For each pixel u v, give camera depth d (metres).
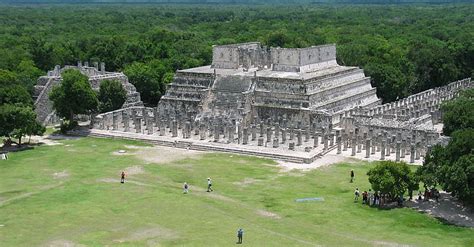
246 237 74.19
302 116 139.88
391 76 182.25
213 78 153.62
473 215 84.06
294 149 122.81
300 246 71.19
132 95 170.62
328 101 147.50
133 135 137.75
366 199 89.25
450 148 87.31
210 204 88.19
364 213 84.56
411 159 113.88
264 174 106.50
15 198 90.69
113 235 74.88
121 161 115.19
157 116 146.75
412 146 113.50
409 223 80.50
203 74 155.38
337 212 84.94
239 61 159.25
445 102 140.38
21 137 132.75
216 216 82.75
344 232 76.75
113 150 125.25
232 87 149.75
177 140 131.50
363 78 166.50
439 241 73.69
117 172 106.75
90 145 129.88
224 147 125.31
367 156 119.12
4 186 97.44
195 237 74.06
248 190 96.06
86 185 97.75
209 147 126.50
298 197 92.19
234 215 83.31
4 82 143.88
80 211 84.19
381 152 118.56
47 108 157.00
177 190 95.62
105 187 96.56
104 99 155.38
